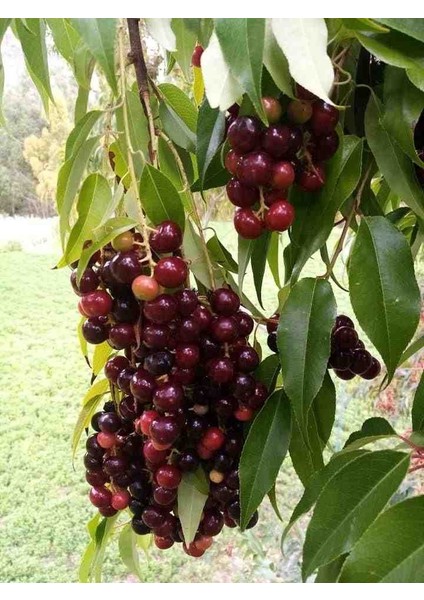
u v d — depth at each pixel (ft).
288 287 0.92
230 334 0.80
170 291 0.78
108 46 0.66
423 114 0.81
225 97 0.70
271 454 0.82
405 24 0.66
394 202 1.22
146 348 0.82
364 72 0.84
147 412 0.82
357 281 0.74
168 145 0.92
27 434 3.42
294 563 2.54
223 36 0.65
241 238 0.89
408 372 2.23
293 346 0.76
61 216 0.95
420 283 1.90
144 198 0.82
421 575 0.55
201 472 0.89
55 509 3.10
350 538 0.64
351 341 0.87
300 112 0.72
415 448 0.72
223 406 0.84
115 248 0.79
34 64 1.14
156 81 1.18
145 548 1.23
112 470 0.92
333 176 0.76
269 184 0.73
